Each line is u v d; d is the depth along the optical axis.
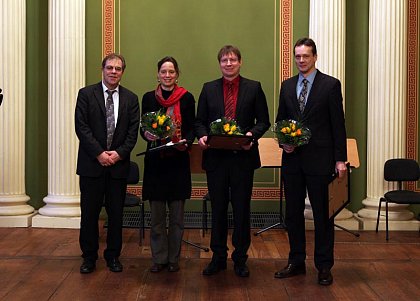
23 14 6.66
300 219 4.46
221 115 4.40
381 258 5.14
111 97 4.57
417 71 6.95
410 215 6.60
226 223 4.50
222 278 4.42
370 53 6.76
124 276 4.46
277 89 7.01
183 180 4.49
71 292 4.05
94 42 7.02
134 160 7.01
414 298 3.97
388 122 6.62
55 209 6.49
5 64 6.51
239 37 7.02
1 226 6.46
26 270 4.61
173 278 4.41
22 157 6.66
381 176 6.63
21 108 6.63
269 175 7.02
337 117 4.24
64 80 6.54
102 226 6.57
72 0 6.56
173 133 4.27
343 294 4.05
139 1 7.02
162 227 4.58
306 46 4.25
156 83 7.03
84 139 4.43
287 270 4.46
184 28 7.03
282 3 7.00
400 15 6.62
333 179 4.22
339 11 6.61
